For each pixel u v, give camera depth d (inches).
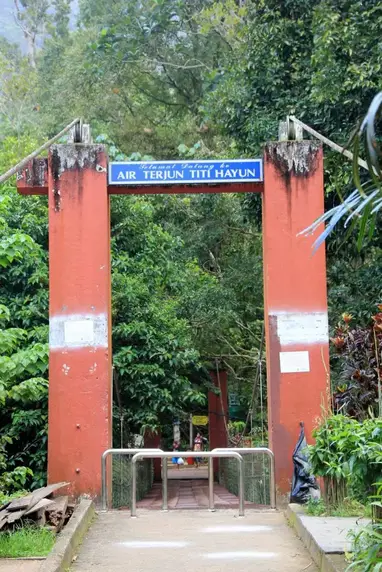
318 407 309.7
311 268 318.7
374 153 88.8
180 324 499.2
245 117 478.3
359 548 174.4
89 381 309.0
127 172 323.9
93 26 1018.1
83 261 316.5
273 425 308.7
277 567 205.2
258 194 469.1
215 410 716.7
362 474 194.7
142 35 846.5
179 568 205.9
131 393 454.0
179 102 948.0
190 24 875.4
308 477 284.8
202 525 267.7
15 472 319.0
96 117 921.5
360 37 392.5
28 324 418.6
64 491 301.7
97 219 319.0
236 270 673.0
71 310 313.7
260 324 682.8
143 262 515.2
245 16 708.0
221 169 326.3
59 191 320.5
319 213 321.4
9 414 402.0
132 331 452.8
